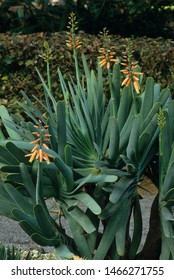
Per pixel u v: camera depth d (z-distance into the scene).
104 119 4.25
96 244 4.20
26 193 4.00
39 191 3.81
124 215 3.95
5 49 7.75
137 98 4.18
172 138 4.02
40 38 7.88
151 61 7.67
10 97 7.82
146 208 6.66
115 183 3.96
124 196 3.92
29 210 3.88
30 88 7.76
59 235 3.95
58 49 7.68
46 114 4.39
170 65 7.69
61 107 3.91
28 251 5.08
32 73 7.77
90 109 4.24
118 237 3.90
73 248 4.15
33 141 3.71
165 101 4.24
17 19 9.43
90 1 9.27
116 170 3.93
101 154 3.95
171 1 9.68
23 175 3.86
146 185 7.35
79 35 7.93
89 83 4.32
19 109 7.69
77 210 3.90
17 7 9.52
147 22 9.77
